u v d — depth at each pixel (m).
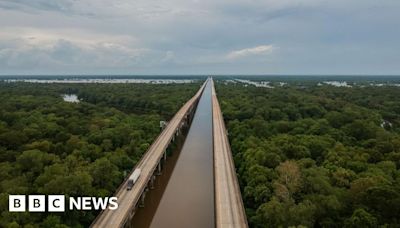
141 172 84.75
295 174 72.25
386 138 112.06
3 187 67.81
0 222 56.03
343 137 116.31
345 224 57.62
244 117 161.75
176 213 76.81
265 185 72.31
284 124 134.50
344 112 159.00
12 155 92.00
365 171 79.81
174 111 188.50
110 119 144.12
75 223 63.00
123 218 61.84
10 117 141.75
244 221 60.50
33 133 113.44
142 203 79.94
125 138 113.75
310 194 67.12
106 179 77.75
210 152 124.25
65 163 83.00
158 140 115.38
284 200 63.69
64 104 184.25
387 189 61.62
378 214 59.00
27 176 75.88
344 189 69.00
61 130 120.25
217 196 70.50
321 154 96.38
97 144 108.31
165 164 109.75
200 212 77.38
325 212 61.44
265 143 103.75
